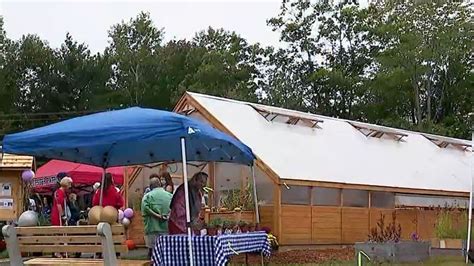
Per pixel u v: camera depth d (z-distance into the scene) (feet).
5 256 50.49
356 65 165.99
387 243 43.50
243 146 34.78
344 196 60.64
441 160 80.89
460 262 44.37
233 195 54.85
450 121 158.61
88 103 169.89
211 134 29.78
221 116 60.29
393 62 154.92
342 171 62.59
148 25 196.75
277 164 55.83
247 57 178.91
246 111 64.64
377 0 164.96
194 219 30.63
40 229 25.13
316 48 169.27
